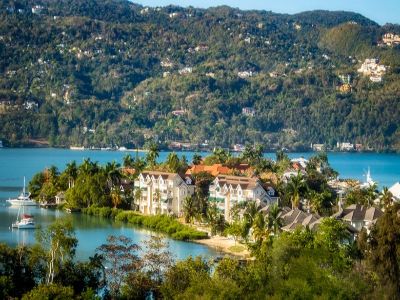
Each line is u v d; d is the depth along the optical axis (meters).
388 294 153.00
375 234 183.75
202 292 143.12
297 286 141.00
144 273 165.12
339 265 156.50
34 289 146.62
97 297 150.75
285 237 182.00
